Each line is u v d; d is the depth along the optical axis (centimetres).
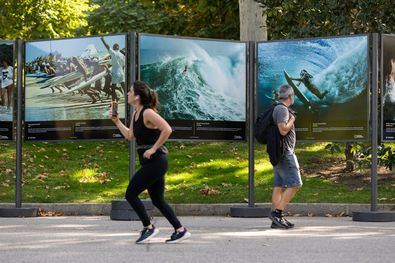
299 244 1166
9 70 1590
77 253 1075
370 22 1978
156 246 1143
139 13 3080
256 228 1383
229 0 2802
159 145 1141
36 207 1653
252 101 1597
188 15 2983
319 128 1545
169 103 1541
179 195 1748
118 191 1794
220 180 1884
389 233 1308
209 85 1570
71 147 2230
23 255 1059
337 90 1536
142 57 1532
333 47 1540
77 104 1553
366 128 1521
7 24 3216
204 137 1565
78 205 1662
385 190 1788
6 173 1959
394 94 1524
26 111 1589
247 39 2489
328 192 1766
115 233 1305
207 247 1133
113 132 1527
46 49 1577
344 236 1264
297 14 2062
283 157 1350
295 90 1562
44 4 3194
